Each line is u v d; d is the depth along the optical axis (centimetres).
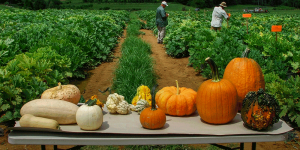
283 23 1845
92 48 970
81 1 12162
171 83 723
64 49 774
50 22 1533
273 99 225
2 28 1262
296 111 455
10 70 523
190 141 221
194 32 1088
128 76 632
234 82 286
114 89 662
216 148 384
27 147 394
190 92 289
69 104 250
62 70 674
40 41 792
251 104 227
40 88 474
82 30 1152
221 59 690
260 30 1214
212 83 248
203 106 247
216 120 245
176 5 10112
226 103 239
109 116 279
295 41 803
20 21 1599
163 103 281
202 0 10206
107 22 1667
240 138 222
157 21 1394
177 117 280
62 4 10219
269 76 511
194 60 855
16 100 447
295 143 406
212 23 1235
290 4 10650
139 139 220
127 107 287
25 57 547
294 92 436
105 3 11406
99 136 226
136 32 1797
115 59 1060
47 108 238
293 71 657
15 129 226
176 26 1470
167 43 1238
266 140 223
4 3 8281
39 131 233
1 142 401
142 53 886
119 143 220
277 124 246
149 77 686
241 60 291
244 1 12269
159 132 223
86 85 715
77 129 234
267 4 12256
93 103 235
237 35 1012
